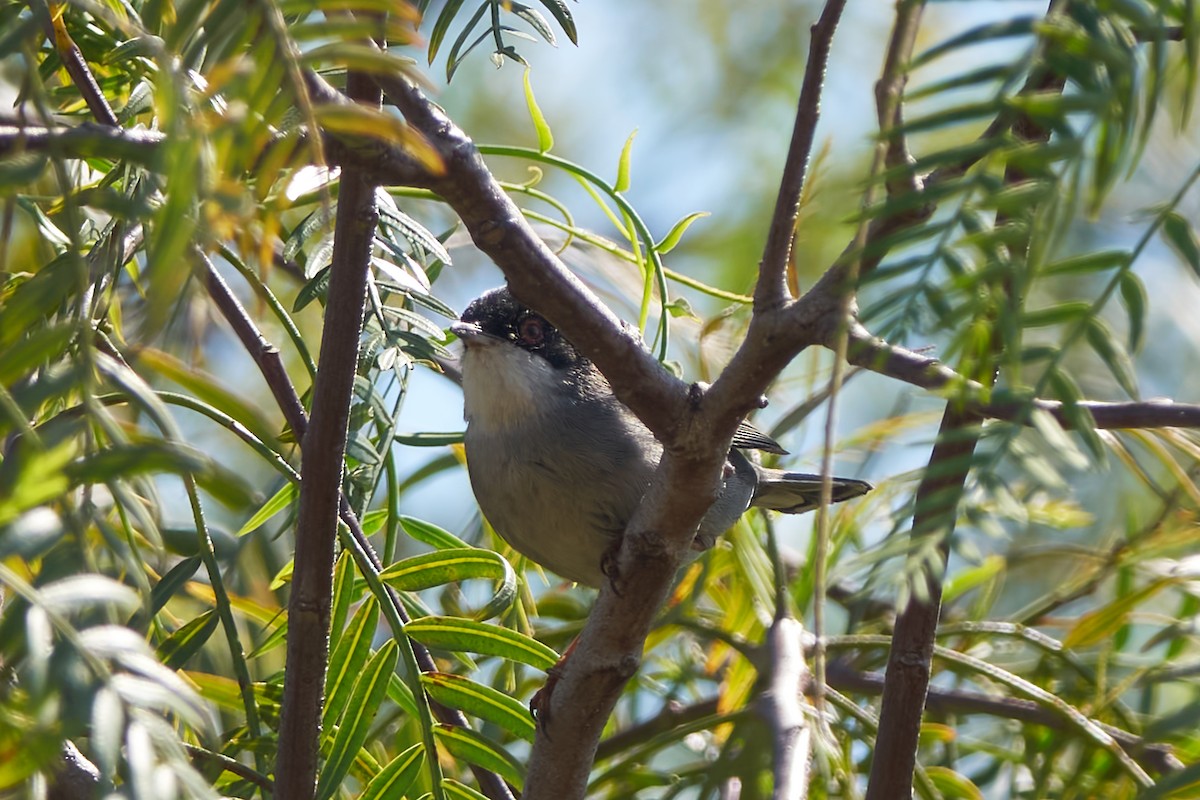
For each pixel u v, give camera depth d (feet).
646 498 18.70
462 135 15.69
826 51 14.87
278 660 28.94
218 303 22.16
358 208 16.29
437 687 21.49
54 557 9.29
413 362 21.80
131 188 18.10
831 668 30.37
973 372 10.58
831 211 32.50
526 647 21.44
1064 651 27.02
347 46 9.82
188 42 10.63
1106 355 9.91
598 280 32.65
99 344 17.01
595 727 20.49
